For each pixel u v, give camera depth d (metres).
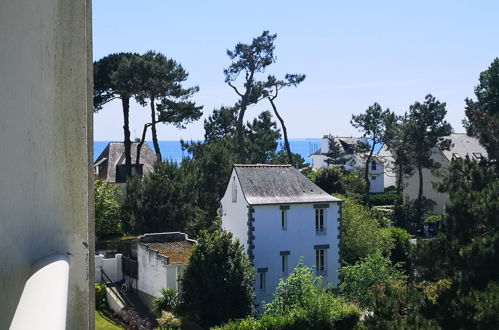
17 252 2.23
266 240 37.25
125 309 30.52
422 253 21.78
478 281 18.34
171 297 29.97
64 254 2.42
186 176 45.50
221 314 28.62
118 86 53.19
